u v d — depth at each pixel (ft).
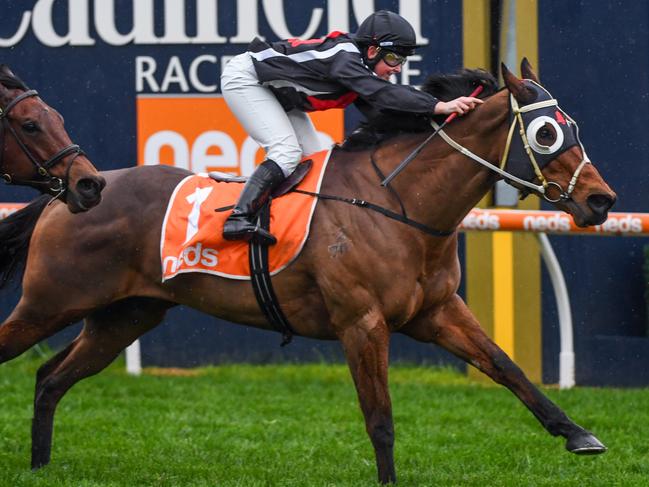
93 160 59.16
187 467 38.68
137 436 44.42
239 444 43.16
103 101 58.95
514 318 57.06
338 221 34.35
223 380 56.75
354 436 44.70
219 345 60.03
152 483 36.17
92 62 58.85
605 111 56.65
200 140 58.03
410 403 51.42
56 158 34.58
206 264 35.70
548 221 50.26
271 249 34.94
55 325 37.42
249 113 36.04
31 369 58.85
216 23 57.72
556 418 34.19
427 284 34.73
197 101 57.98
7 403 50.75
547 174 32.96
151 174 37.58
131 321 38.93
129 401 51.42
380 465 34.53
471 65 56.39
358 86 34.06
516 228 50.60
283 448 42.52
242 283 35.63
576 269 57.36
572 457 41.06
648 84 56.39
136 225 36.73
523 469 39.45
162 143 58.23
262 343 59.82
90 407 50.26
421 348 59.06
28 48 59.21
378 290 33.94
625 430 46.34
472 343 35.37
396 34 35.19
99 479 36.86
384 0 56.85
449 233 34.40
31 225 37.78
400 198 34.24
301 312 35.50
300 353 59.82
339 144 36.32
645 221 49.80
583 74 56.54
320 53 34.99
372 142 35.58
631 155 56.65
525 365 57.36
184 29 57.98
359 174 34.94
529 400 34.53
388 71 35.76
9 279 38.22
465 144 33.86
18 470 37.93
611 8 56.29
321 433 45.14
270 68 35.40
